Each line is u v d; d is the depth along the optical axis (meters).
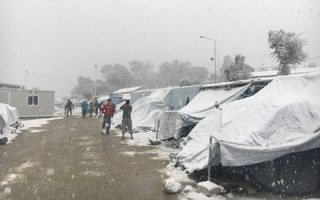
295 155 6.39
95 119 26.42
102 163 8.66
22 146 11.47
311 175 6.40
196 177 7.16
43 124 20.88
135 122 17.33
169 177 7.20
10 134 14.44
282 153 6.02
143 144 12.26
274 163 6.25
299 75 9.16
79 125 20.38
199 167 6.71
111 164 8.55
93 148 11.19
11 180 6.84
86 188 6.33
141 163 8.68
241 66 27.70
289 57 17.78
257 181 6.50
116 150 10.82
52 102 28.91
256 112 7.20
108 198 5.74
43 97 28.34
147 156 9.71
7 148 10.98
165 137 12.03
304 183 6.31
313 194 6.24
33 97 27.78
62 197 5.76
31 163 8.55
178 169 7.89
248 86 12.25
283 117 6.65
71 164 8.50
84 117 27.78
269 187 6.21
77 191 6.12
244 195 6.02
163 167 8.17
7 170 7.72
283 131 6.47
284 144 6.10
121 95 40.78
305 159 6.43
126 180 6.95
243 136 6.54
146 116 17.58
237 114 7.60
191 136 8.55
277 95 8.77
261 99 8.00
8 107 15.33
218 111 8.65
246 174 6.71
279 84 9.30
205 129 8.32
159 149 11.08
